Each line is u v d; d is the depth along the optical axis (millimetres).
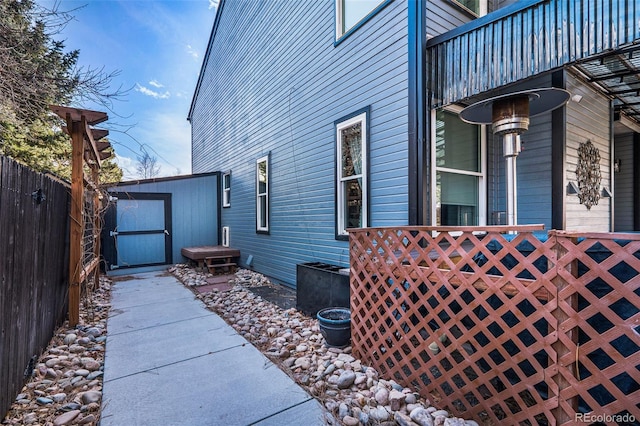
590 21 2238
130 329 3623
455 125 3705
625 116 5535
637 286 1373
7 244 2088
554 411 1637
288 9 5730
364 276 2750
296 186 5531
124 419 1990
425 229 2188
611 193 4797
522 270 1747
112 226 7379
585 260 1516
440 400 2105
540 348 1680
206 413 2055
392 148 3619
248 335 3418
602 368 1633
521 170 3916
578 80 4066
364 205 4027
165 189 8203
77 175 3805
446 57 3166
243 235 7770
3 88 4133
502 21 2711
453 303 2527
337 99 4512
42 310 2875
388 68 3674
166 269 7934
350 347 3006
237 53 8195
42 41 5785
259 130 6949
